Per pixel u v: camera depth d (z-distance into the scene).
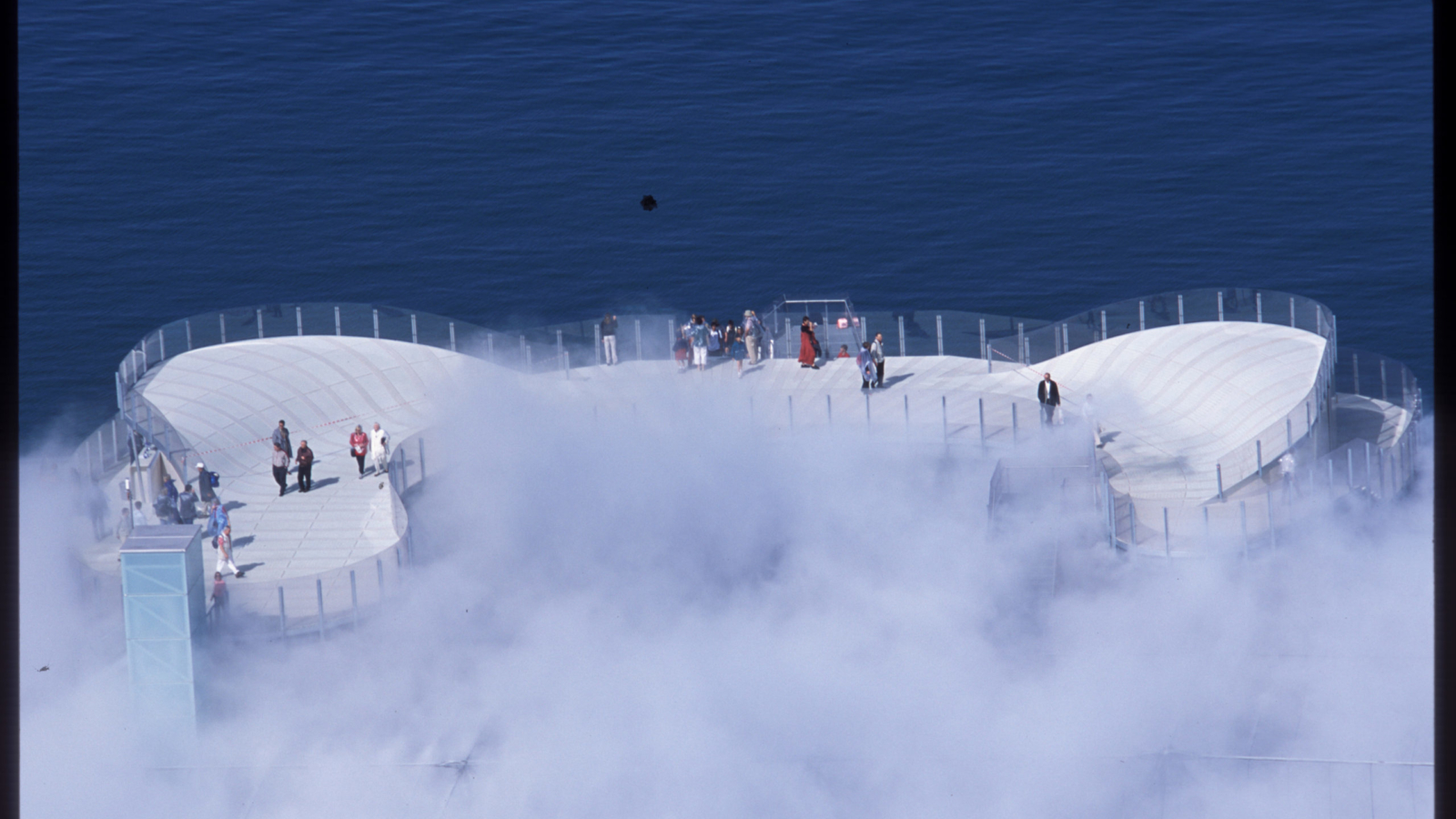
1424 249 72.81
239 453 43.75
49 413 61.62
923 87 93.25
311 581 34.47
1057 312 69.25
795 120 89.12
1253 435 42.88
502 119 89.50
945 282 72.25
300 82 94.00
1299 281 70.88
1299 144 84.25
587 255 75.25
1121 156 83.94
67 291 71.00
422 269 73.88
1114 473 42.22
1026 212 78.38
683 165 84.19
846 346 50.59
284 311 49.19
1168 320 49.38
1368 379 46.50
